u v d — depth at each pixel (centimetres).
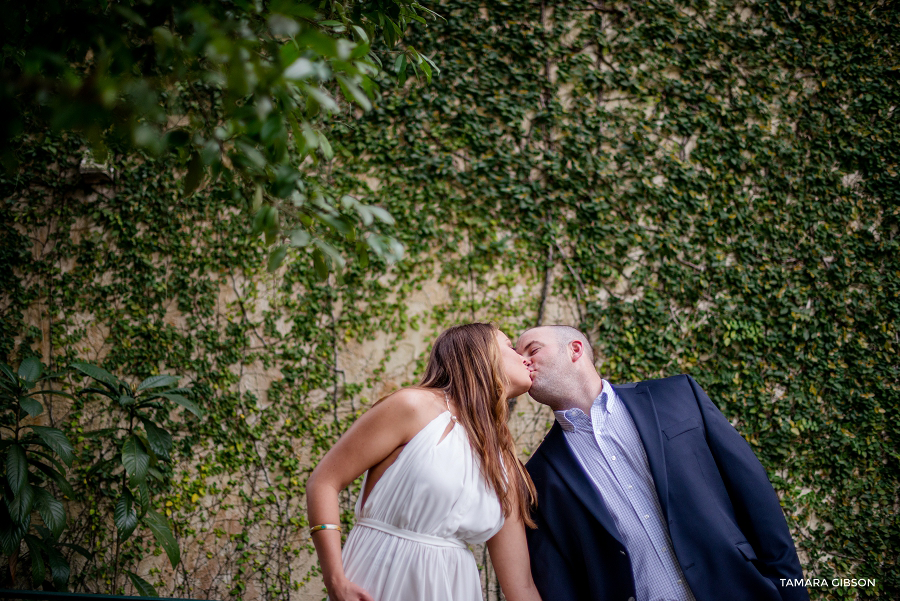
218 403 368
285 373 371
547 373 195
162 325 378
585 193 388
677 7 413
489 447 167
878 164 387
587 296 379
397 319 377
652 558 177
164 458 325
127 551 354
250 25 136
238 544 354
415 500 156
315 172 385
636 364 365
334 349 374
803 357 365
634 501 182
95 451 362
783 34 408
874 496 347
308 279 380
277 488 360
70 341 377
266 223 127
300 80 116
